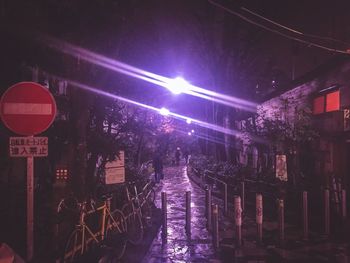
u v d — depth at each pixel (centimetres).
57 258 696
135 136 1875
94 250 743
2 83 1123
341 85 1540
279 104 2178
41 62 1058
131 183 1268
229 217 1422
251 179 1878
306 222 1051
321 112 1728
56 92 1373
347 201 1491
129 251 917
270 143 1764
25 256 768
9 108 693
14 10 939
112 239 810
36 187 1171
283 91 2134
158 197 2017
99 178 1191
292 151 1706
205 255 909
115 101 1273
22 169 1296
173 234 1138
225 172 2200
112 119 1300
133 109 1570
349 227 1180
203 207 1669
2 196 1075
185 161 5781
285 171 1543
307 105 1881
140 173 1648
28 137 709
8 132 1162
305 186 1609
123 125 1356
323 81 1712
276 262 840
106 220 882
